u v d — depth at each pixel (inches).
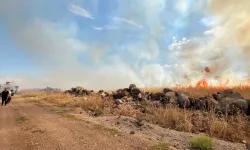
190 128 427.5
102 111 607.5
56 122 504.7
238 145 346.3
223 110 533.0
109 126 451.5
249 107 542.9
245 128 438.6
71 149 324.2
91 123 482.0
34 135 399.5
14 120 548.4
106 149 323.3
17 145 348.2
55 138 376.5
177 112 520.1
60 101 925.2
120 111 598.9
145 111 581.0
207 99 608.1
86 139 368.8
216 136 398.0
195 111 566.3
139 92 824.3
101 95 915.4
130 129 430.0
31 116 601.6
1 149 331.0
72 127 450.9
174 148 327.3
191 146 335.9
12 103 1024.9
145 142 350.0
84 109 700.0
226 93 663.8
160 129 424.8
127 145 338.6
